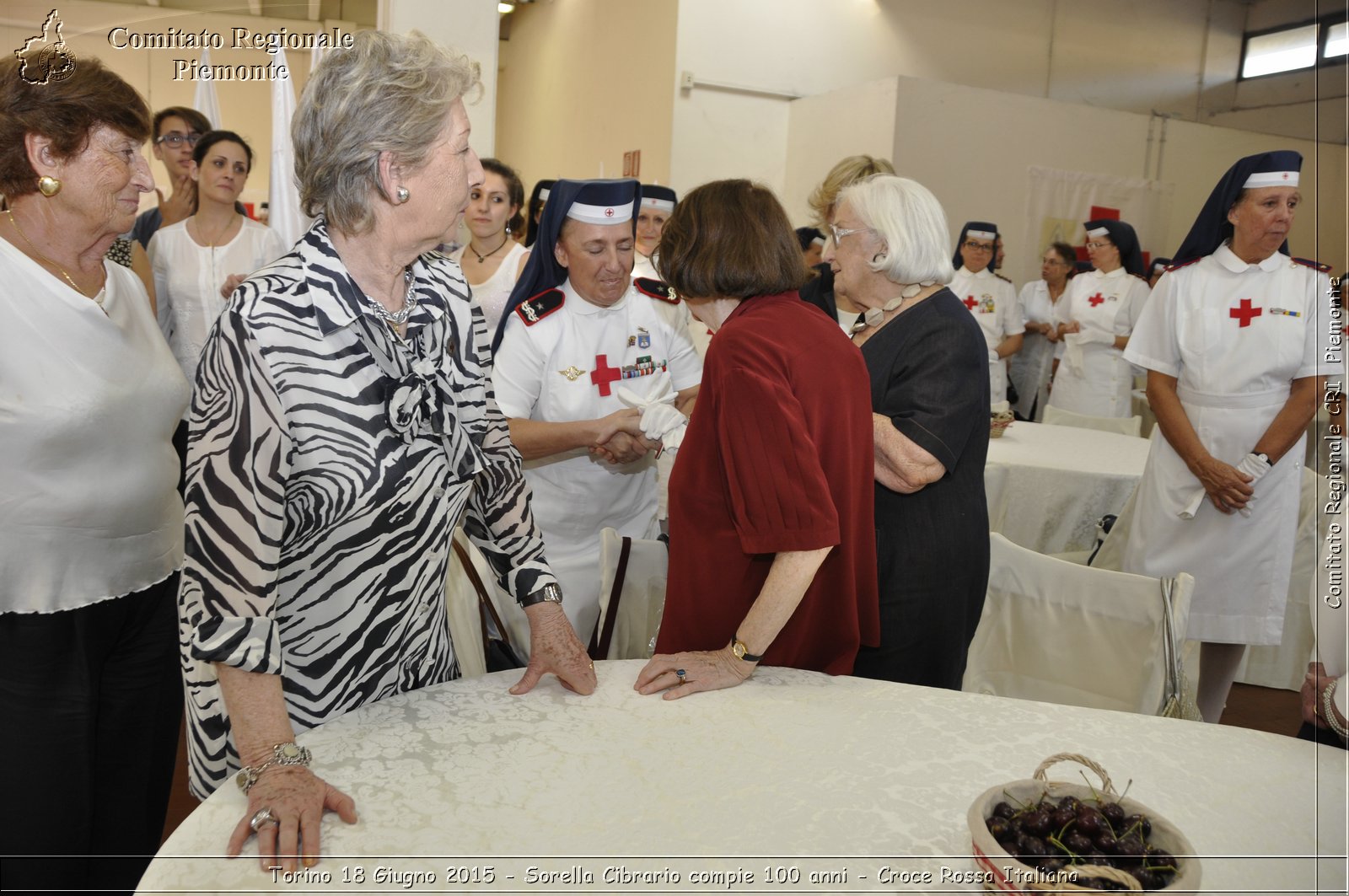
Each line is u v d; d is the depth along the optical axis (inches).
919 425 65.9
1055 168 312.8
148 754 68.5
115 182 57.7
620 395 83.9
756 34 315.6
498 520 54.7
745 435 51.5
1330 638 51.8
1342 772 46.3
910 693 53.5
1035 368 283.4
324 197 42.3
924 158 293.4
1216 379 110.2
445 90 42.3
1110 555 131.0
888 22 330.6
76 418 58.7
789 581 51.5
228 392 40.8
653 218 156.3
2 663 59.5
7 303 56.9
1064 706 52.6
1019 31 347.6
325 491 43.7
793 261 57.9
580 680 51.6
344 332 43.0
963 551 69.1
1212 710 121.1
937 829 40.3
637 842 38.6
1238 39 369.1
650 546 75.5
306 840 37.0
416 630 51.3
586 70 390.9
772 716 49.9
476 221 151.2
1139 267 237.0
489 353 53.4
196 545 41.3
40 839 61.5
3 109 54.4
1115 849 33.1
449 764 44.1
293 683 47.9
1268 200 103.7
